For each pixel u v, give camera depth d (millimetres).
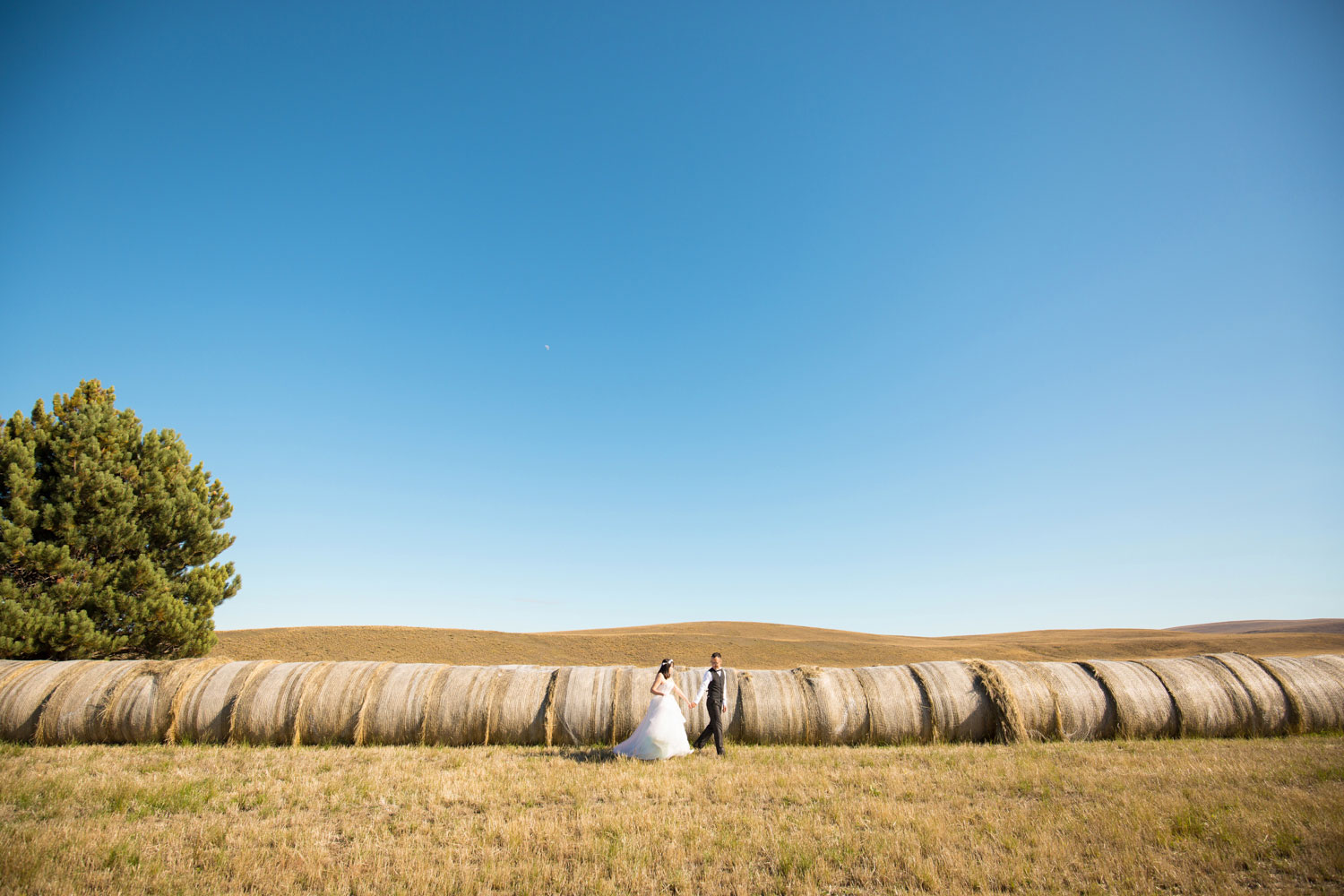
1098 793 8844
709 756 12109
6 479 20641
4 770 10883
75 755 12414
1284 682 14508
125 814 8164
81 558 21453
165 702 13977
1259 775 9680
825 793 9102
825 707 13984
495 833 7273
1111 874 5965
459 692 14219
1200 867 6145
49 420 22531
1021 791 9203
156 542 23312
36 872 5973
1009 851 6605
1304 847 6574
